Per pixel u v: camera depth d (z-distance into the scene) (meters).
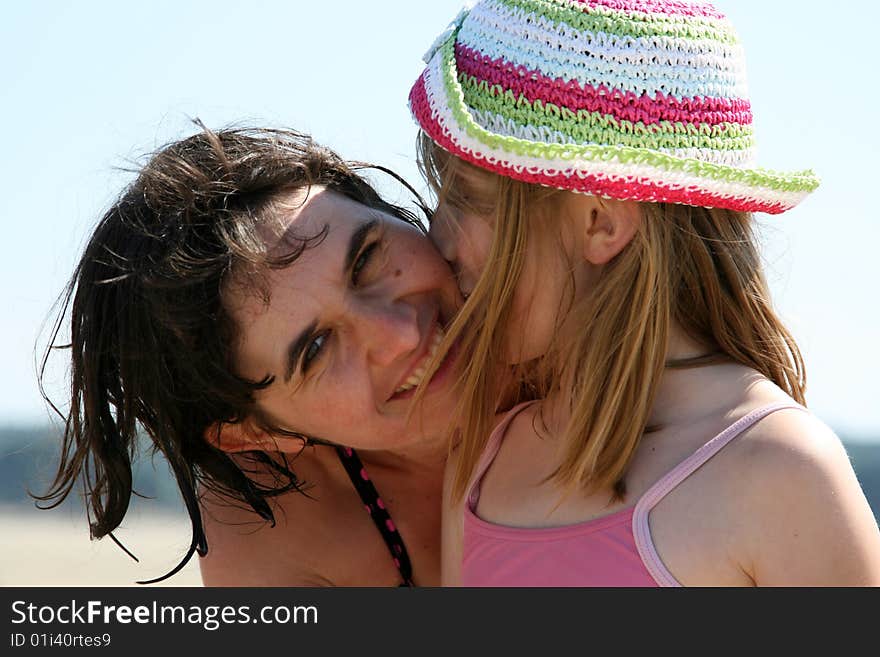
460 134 2.75
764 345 2.87
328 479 3.52
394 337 2.89
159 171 3.11
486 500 2.99
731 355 2.81
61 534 12.96
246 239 2.89
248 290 2.90
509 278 2.79
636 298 2.71
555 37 2.72
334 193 3.08
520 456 3.01
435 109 2.85
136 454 3.45
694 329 2.82
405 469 3.43
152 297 2.98
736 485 2.52
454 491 3.08
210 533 3.53
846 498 2.49
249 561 3.47
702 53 2.75
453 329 2.87
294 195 3.02
